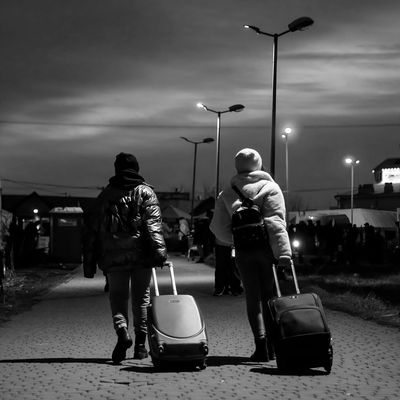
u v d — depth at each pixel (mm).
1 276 17391
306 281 22297
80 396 6527
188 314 8016
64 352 9477
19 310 15312
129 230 8492
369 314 13391
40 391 6781
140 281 8609
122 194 8523
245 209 8594
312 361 7676
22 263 33969
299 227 39844
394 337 10570
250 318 8648
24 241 34344
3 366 8281
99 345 10148
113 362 8430
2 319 13547
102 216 8531
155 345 7828
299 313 7746
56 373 7750
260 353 8547
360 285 21656
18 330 12016
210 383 7113
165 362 7820
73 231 36125
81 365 8273
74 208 36344
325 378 7395
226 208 8891
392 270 29859
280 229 8523
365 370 7855
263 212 8680
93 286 22547
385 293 18734
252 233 8531
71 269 31406
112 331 11820
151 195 8586
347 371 7801
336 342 10062
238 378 7395
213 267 32719
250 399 6359
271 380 7277
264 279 8680
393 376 7496
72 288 21766
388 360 8523
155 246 8414
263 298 8703
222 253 18078
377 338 10461
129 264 8453
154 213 8516
